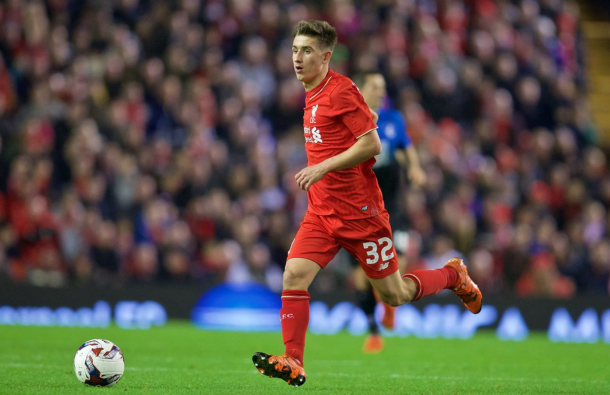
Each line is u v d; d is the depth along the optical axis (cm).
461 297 2062
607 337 4050
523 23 6469
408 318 4066
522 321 4116
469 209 5053
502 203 5075
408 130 5194
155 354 2694
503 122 5684
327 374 2195
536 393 1864
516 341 3612
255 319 4206
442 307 4097
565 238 5006
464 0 6359
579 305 4091
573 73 6650
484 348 3206
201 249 4531
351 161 1652
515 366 2552
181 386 1833
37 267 4228
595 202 5362
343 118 1677
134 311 4128
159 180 4694
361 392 1814
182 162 4697
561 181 5416
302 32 1692
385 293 1819
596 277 4897
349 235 1733
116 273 4350
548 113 6031
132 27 5550
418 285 1900
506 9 6456
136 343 3062
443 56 5784
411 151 2886
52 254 4200
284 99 5338
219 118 5156
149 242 4419
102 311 4088
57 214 4356
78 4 5538
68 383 1792
